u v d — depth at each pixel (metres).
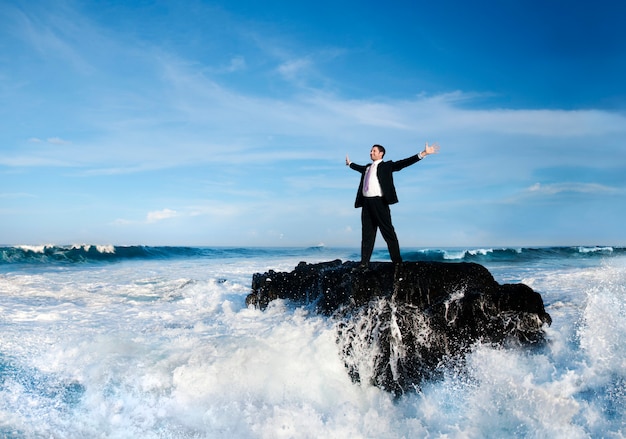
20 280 14.47
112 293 12.10
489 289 6.58
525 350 5.98
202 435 4.73
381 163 7.31
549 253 29.69
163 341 6.83
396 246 7.22
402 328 6.15
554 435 4.43
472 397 5.32
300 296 8.28
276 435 4.73
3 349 6.73
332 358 6.07
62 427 4.72
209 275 16.25
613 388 5.02
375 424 4.98
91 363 6.05
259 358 5.87
